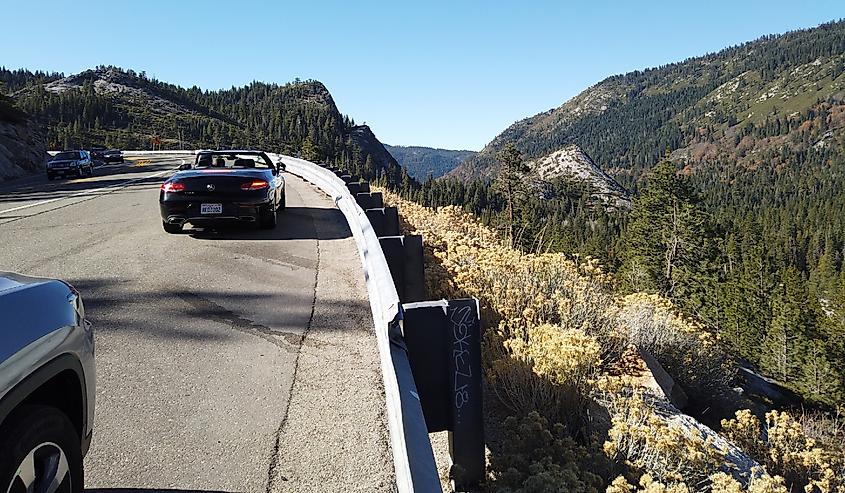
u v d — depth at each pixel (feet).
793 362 127.34
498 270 20.92
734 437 18.78
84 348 7.26
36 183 90.48
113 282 19.94
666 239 148.05
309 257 25.16
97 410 10.90
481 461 10.34
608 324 20.38
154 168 130.82
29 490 5.62
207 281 20.53
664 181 147.02
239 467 9.28
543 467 10.85
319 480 9.05
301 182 72.43
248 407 11.28
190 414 10.90
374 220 23.82
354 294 19.42
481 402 10.12
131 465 9.16
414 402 8.32
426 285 20.70
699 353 26.94
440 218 37.22
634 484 12.14
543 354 14.67
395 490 8.86
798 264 412.57
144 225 33.01
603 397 15.15
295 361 13.60
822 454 17.58
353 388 12.26
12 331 5.64
